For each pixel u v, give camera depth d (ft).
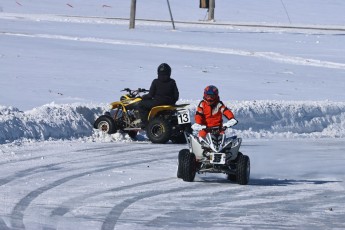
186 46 266.36
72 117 130.93
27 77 181.06
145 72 198.59
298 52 268.82
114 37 288.51
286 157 116.78
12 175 89.51
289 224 67.67
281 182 92.89
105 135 129.39
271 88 186.60
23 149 110.73
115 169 97.60
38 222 65.26
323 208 75.92
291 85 194.29
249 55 253.24
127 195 79.66
